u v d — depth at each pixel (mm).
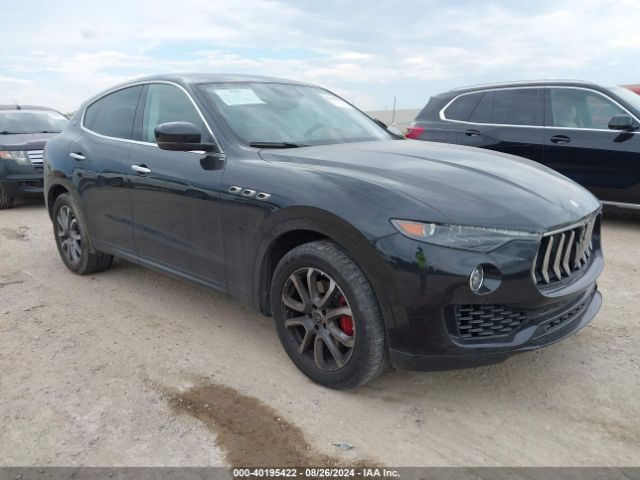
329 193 2631
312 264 2719
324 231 2617
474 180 2750
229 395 2816
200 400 2773
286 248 3029
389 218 2441
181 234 3508
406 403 2738
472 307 2449
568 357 3174
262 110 3639
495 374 3008
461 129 7145
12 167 8219
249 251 3041
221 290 3342
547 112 6586
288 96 3971
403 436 2477
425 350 2441
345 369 2686
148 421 2602
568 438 2443
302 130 3619
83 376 3037
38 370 3109
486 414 2643
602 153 6148
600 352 3227
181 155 3488
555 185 2994
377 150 3287
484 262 2355
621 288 4312
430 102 7660
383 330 2553
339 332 2707
